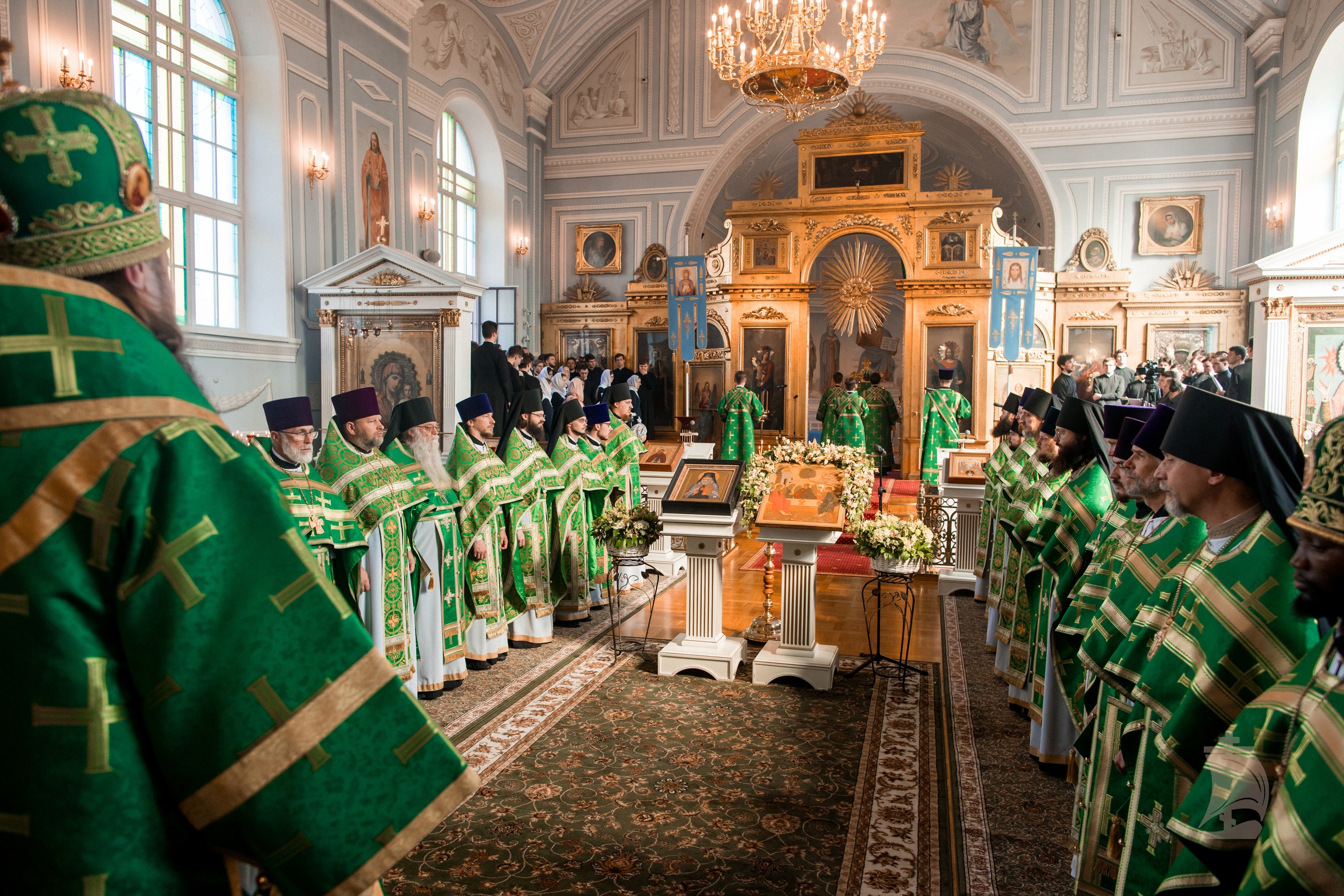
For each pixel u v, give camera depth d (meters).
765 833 3.33
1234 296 15.06
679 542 8.51
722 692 4.95
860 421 13.94
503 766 3.91
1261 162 14.73
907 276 15.84
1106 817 2.50
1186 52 15.29
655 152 17.30
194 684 0.86
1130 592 2.46
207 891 0.94
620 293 17.55
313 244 10.07
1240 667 1.78
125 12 7.92
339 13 10.59
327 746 0.90
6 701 0.85
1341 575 1.19
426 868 3.06
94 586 0.88
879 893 2.93
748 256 16.55
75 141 0.94
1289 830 1.17
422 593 4.74
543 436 9.50
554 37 16.53
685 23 17.08
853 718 4.56
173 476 0.89
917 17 16.30
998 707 4.74
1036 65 15.88
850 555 9.44
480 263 15.95
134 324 0.95
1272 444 1.84
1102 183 15.73
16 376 0.88
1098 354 15.77
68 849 0.83
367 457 4.47
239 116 9.45
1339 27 12.23
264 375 9.22
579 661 5.54
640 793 3.66
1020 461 5.36
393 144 11.83
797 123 18.39
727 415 13.64
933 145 20.36
